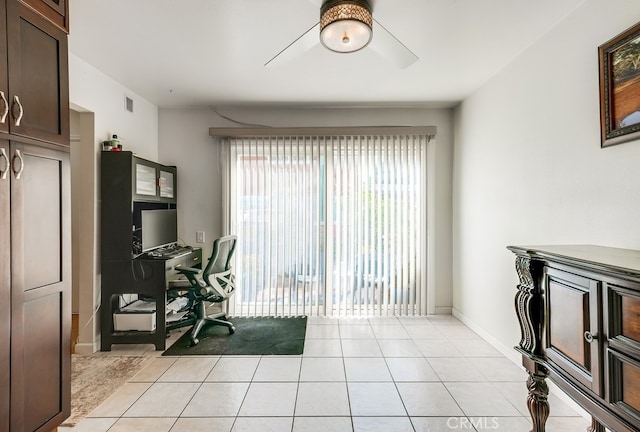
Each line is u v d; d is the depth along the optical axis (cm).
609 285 107
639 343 97
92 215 275
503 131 265
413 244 365
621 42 157
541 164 220
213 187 373
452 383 224
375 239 365
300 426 180
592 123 178
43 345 152
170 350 279
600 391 110
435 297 373
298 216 365
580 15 185
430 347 283
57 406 159
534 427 149
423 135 362
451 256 371
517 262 154
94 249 276
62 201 163
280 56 190
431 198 366
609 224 167
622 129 157
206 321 314
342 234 364
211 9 188
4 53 133
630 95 153
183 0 180
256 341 298
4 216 134
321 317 363
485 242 295
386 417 187
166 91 320
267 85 302
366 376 234
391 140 364
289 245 366
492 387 219
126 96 312
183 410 195
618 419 103
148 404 201
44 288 152
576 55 189
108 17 196
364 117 367
